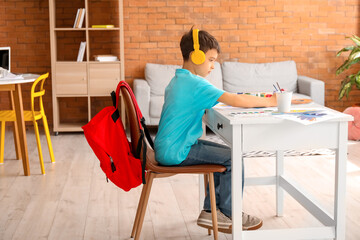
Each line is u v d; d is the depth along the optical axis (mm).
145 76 6367
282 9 6676
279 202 3379
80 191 3965
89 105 6246
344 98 6863
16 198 3791
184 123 2652
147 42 6637
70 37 6574
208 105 2625
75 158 5027
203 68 2676
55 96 6160
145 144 2596
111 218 3373
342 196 2541
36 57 6621
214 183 2883
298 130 2439
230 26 6672
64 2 6527
